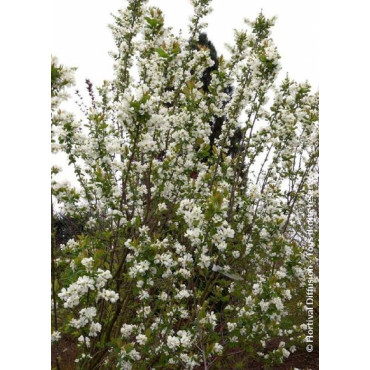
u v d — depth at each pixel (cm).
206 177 428
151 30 442
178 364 356
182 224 428
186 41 483
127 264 376
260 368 483
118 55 528
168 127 399
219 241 326
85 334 315
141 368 330
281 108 517
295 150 543
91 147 378
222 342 393
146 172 427
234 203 486
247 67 485
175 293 378
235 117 491
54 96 328
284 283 439
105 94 496
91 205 405
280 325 454
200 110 440
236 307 412
